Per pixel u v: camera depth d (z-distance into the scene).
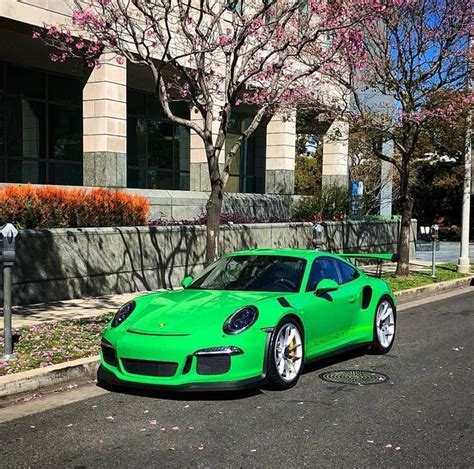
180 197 19.88
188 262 14.09
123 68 19.11
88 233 11.83
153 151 24.95
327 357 7.37
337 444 4.89
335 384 6.73
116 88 18.95
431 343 9.16
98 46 10.66
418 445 4.89
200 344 5.79
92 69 18.66
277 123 25.27
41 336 8.30
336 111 15.87
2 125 19.86
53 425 5.37
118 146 19.14
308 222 18.83
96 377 7.02
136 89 23.94
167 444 4.89
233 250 15.36
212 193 10.05
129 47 15.91
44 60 19.72
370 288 8.19
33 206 11.70
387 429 5.27
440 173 42.62
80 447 4.84
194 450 4.76
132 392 6.38
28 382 6.34
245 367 5.89
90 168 18.98
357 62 14.40
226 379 5.80
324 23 11.44
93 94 18.78
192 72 11.99
